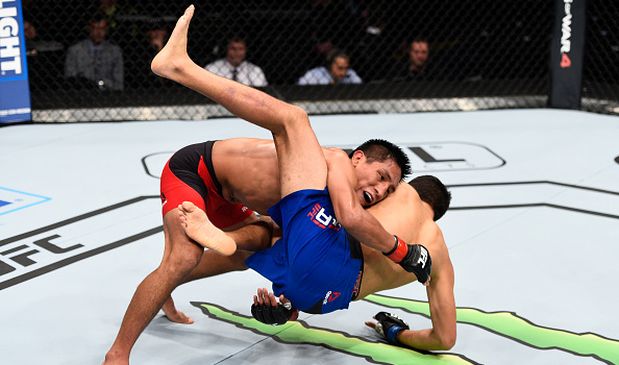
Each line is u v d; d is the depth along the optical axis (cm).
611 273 386
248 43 745
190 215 270
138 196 494
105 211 468
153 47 722
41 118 664
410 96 718
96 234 436
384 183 291
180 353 313
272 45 745
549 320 340
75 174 535
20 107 652
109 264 397
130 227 445
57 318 343
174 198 292
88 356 312
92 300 359
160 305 280
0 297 361
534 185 515
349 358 309
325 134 631
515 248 417
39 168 547
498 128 650
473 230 441
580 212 468
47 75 696
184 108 687
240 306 355
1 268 391
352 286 286
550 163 560
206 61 746
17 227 443
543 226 446
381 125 659
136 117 675
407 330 318
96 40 697
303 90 716
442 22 771
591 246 419
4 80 642
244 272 390
